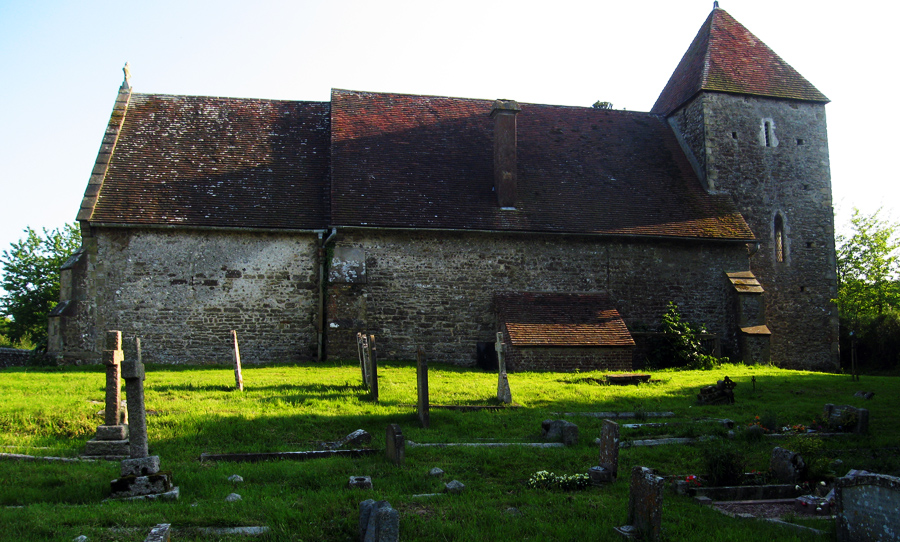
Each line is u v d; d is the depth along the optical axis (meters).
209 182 20.05
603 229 21.17
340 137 21.77
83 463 8.27
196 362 18.86
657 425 11.23
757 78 24.91
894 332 29.58
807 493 7.95
